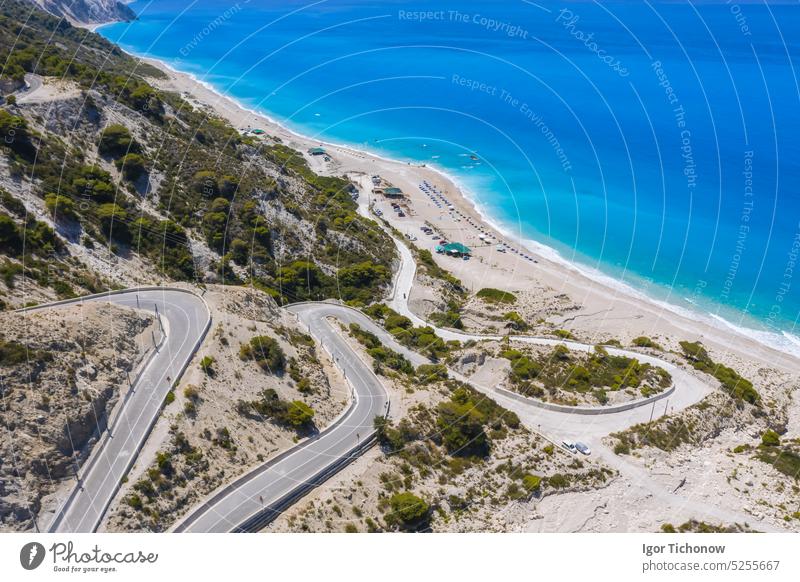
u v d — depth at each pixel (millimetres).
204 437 43688
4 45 99812
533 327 87500
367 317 77500
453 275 104875
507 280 105438
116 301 56469
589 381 68500
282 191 99000
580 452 57188
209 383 47438
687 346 83562
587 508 51688
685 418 63906
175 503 39344
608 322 93500
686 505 53219
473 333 82562
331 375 59625
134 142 83625
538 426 60312
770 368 83812
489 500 49156
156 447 41281
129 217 71750
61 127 77000
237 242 79750
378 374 60875
